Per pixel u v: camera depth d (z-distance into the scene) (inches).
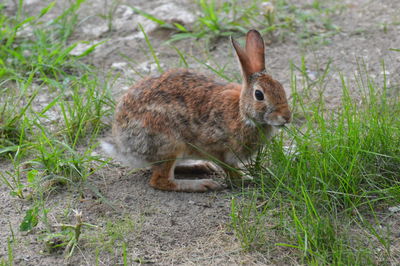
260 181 373.1
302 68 501.4
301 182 350.3
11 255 309.0
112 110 460.1
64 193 373.4
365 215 341.4
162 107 373.4
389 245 310.5
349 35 593.9
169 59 564.4
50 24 606.5
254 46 380.8
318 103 470.6
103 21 648.4
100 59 570.9
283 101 358.9
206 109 374.3
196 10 662.5
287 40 589.3
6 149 398.3
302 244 307.3
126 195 374.3
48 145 417.4
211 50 575.2
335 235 316.2
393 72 515.8
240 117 370.6
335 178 353.7
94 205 361.1
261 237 323.0
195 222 343.6
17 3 694.5
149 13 660.7
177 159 381.7
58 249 319.9
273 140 385.1
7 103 473.4
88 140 441.1
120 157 393.4
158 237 330.0
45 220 328.5
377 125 383.6
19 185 363.3
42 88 511.5
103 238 327.3
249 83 365.4
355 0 681.0
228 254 314.5
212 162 405.1
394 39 578.9
